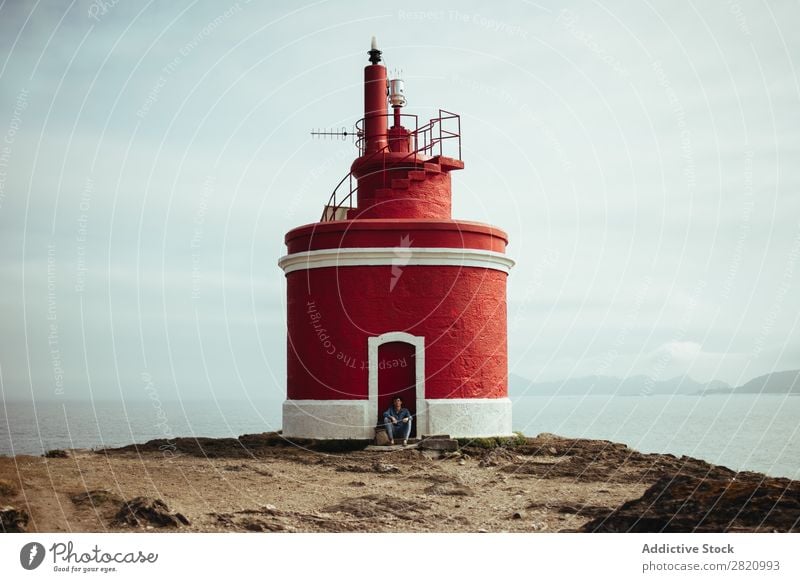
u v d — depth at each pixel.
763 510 13.02
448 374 24.59
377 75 27.75
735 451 42.81
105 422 65.94
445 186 27.41
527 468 21.86
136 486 16.94
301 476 19.77
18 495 15.19
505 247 26.86
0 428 51.84
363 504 16.34
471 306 25.11
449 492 18.14
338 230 24.91
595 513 15.96
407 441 23.98
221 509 15.32
